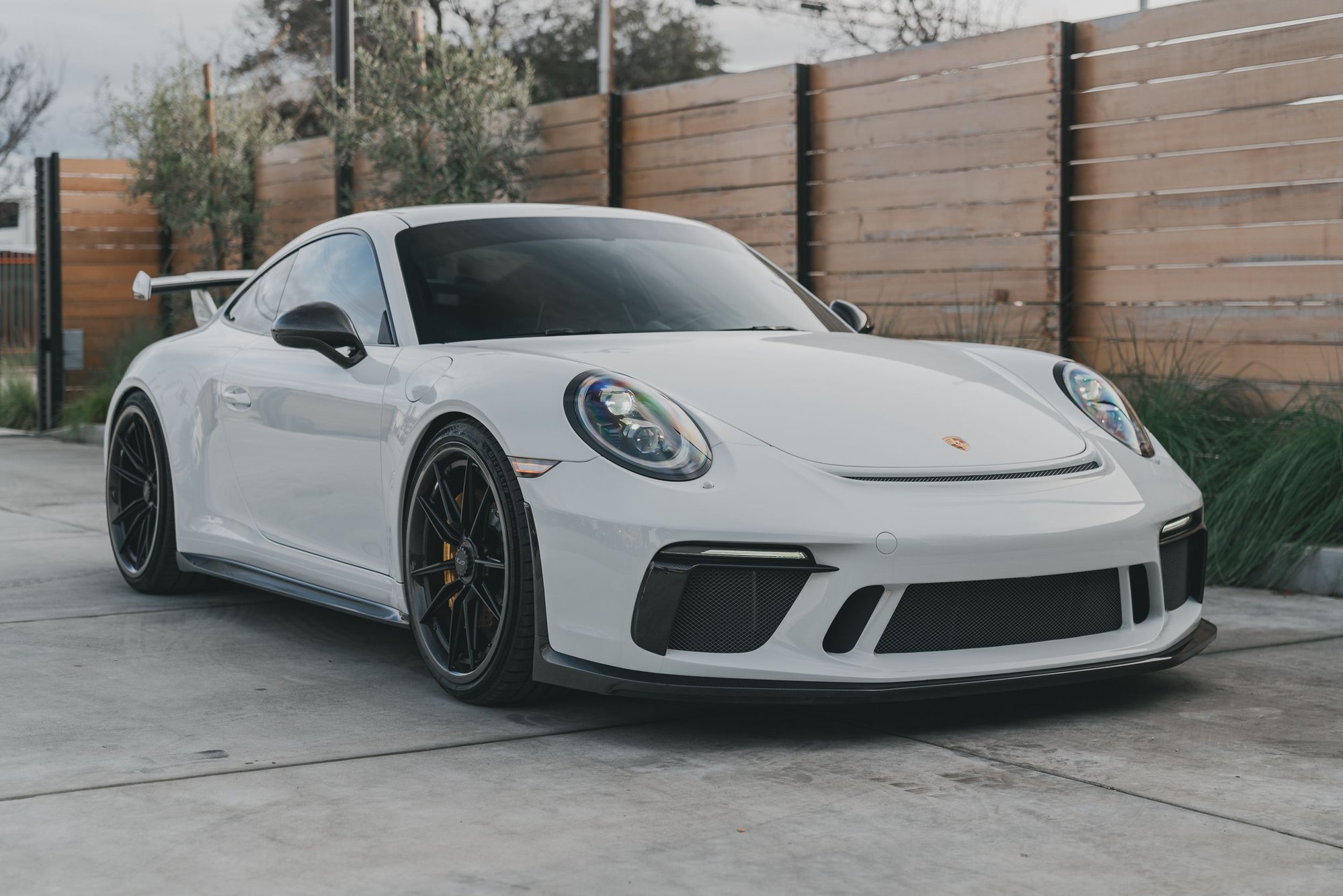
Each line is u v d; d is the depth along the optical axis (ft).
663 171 24.62
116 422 14.64
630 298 11.61
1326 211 16.39
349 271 12.12
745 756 8.35
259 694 9.95
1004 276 19.67
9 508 21.16
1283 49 16.70
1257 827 6.98
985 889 6.14
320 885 6.22
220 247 35.47
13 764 8.12
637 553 8.43
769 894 6.10
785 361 10.21
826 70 21.90
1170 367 17.66
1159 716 9.23
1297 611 12.97
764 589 8.51
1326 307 16.38
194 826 7.02
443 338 10.83
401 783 7.79
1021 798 7.48
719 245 13.16
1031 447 9.50
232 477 12.64
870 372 10.18
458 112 27.45
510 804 7.41
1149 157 18.11
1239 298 17.25
